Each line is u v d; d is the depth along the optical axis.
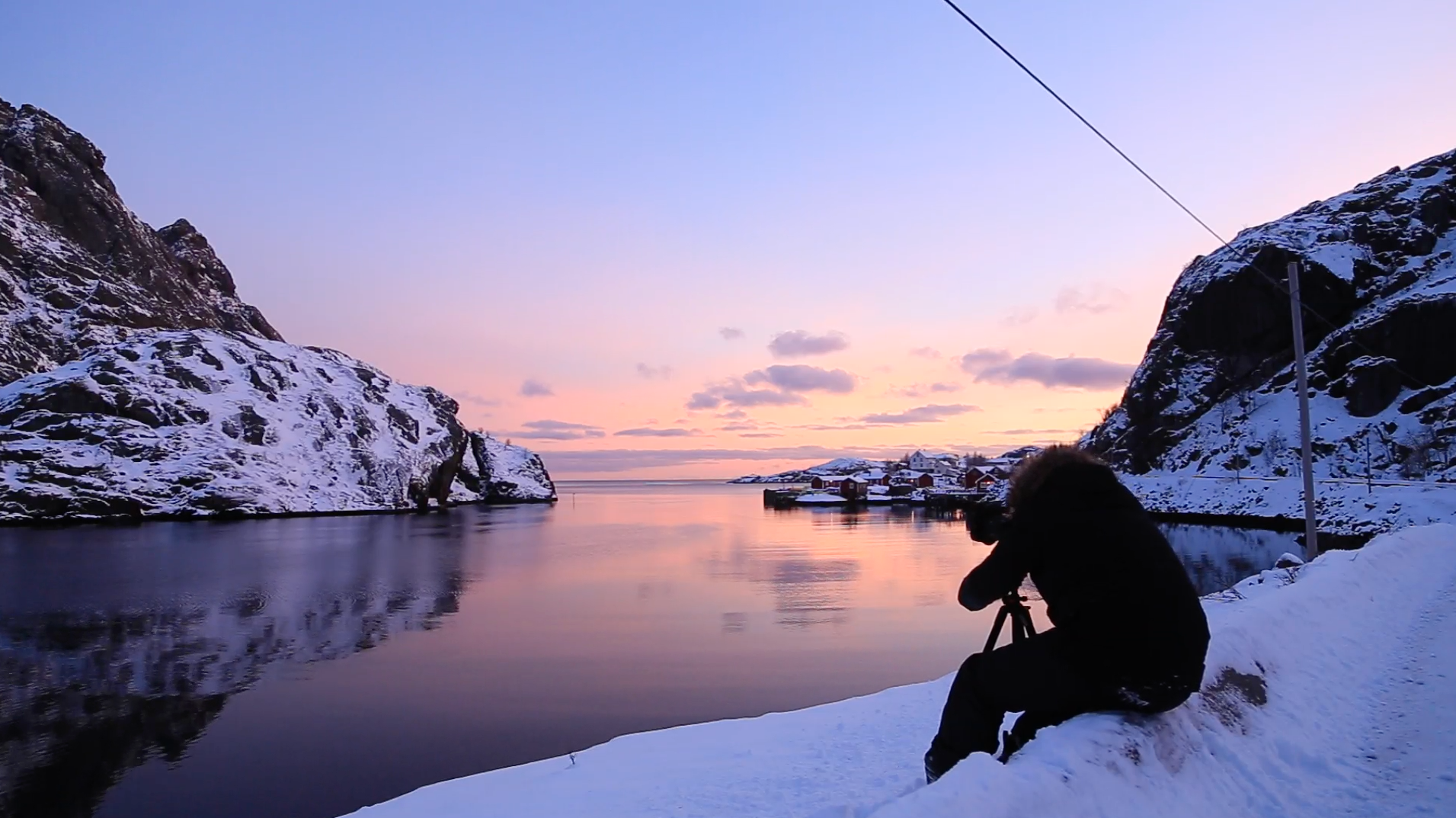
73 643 24.98
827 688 17.88
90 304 106.56
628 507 141.00
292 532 66.94
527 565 46.31
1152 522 3.91
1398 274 87.12
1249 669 5.40
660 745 8.38
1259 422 82.69
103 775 13.77
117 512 75.06
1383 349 77.19
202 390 90.25
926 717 7.96
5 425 78.94
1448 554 15.93
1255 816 3.81
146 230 131.00
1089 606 3.68
